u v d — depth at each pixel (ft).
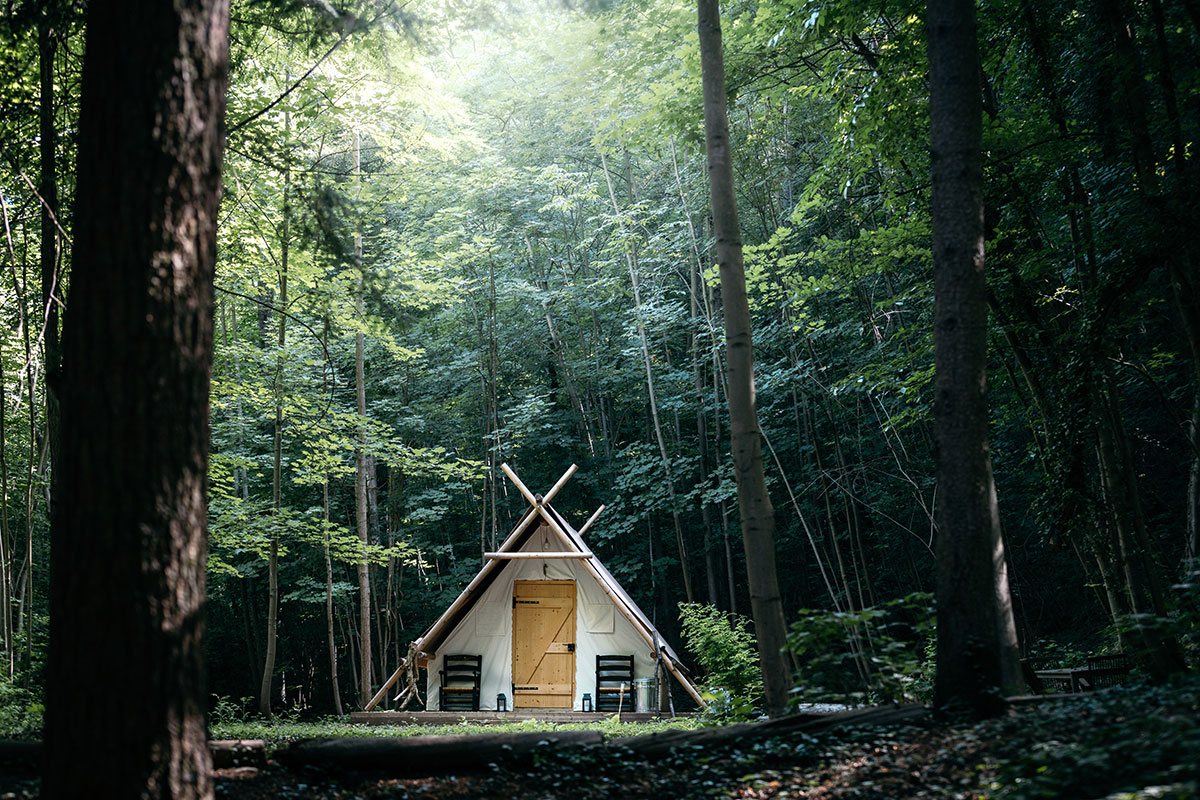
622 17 47.98
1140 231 30.53
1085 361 31.17
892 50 37.55
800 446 66.69
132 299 13.37
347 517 75.46
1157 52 33.86
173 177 13.80
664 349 81.56
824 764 18.48
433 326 82.02
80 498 13.10
